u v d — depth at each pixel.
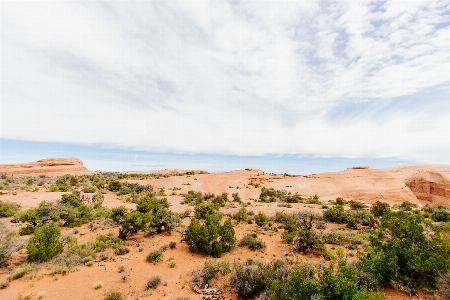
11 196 32.81
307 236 15.67
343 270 8.57
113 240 16.61
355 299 7.23
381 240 11.52
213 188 62.22
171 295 10.05
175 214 24.83
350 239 16.84
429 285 9.14
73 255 13.66
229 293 10.17
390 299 8.59
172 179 67.38
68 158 105.25
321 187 61.69
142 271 12.38
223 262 12.44
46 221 19.73
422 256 9.77
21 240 15.54
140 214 19.25
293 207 36.09
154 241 17.41
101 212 25.33
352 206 38.88
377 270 9.66
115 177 74.25
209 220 16.81
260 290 9.88
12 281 10.78
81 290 10.20
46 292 9.88
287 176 84.06
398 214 11.41
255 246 16.02
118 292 9.62
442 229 12.48
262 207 34.69
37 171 88.19
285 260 13.50
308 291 7.60
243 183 71.69
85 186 46.81
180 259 14.19
